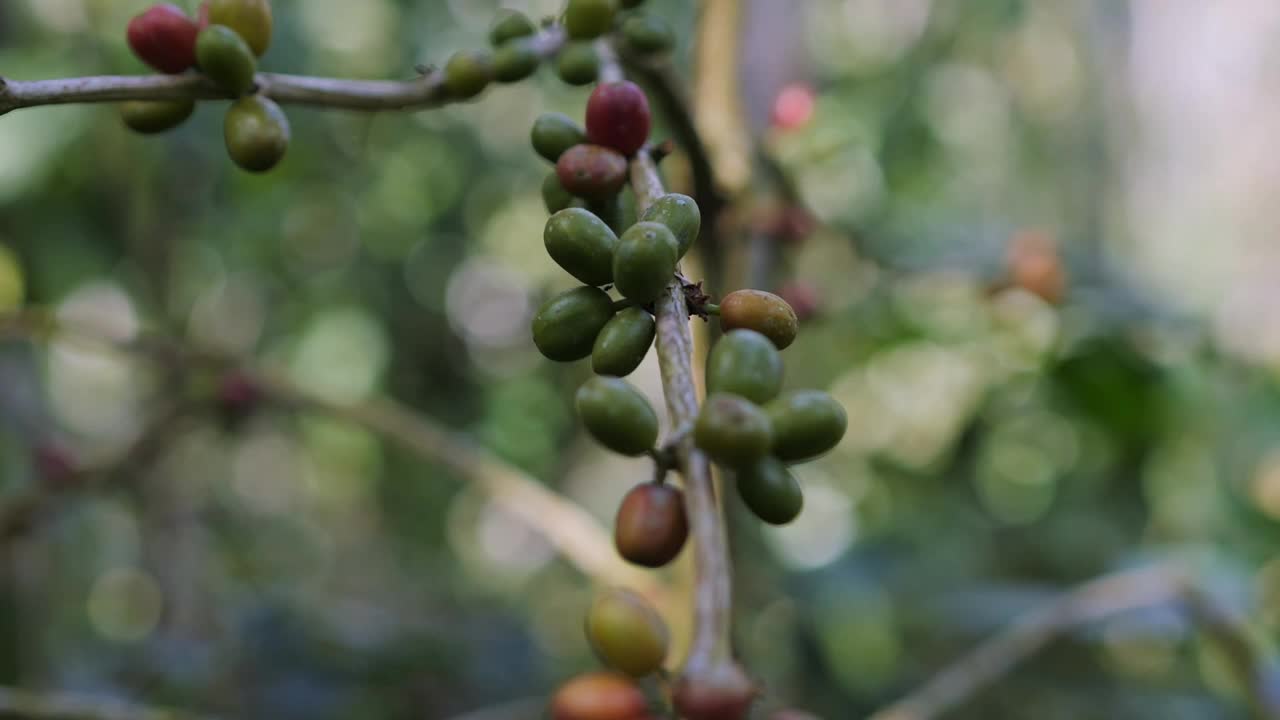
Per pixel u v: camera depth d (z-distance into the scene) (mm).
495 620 1242
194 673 1085
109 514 1747
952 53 1671
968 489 1270
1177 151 2207
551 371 1959
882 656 1346
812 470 1509
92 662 1177
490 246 1845
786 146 661
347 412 729
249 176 1330
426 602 1861
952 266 857
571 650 1662
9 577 1007
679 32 1258
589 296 364
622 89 399
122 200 1277
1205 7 2188
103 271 1303
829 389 1162
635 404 345
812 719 384
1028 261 813
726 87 662
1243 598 971
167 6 403
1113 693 1125
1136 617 906
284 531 2096
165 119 422
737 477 341
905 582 1144
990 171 1753
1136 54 1970
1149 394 886
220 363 771
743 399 331
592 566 628
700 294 360
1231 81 2248
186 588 1287
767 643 1109
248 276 1693
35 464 854
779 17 674
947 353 1076
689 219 359
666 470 341
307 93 418
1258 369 919
